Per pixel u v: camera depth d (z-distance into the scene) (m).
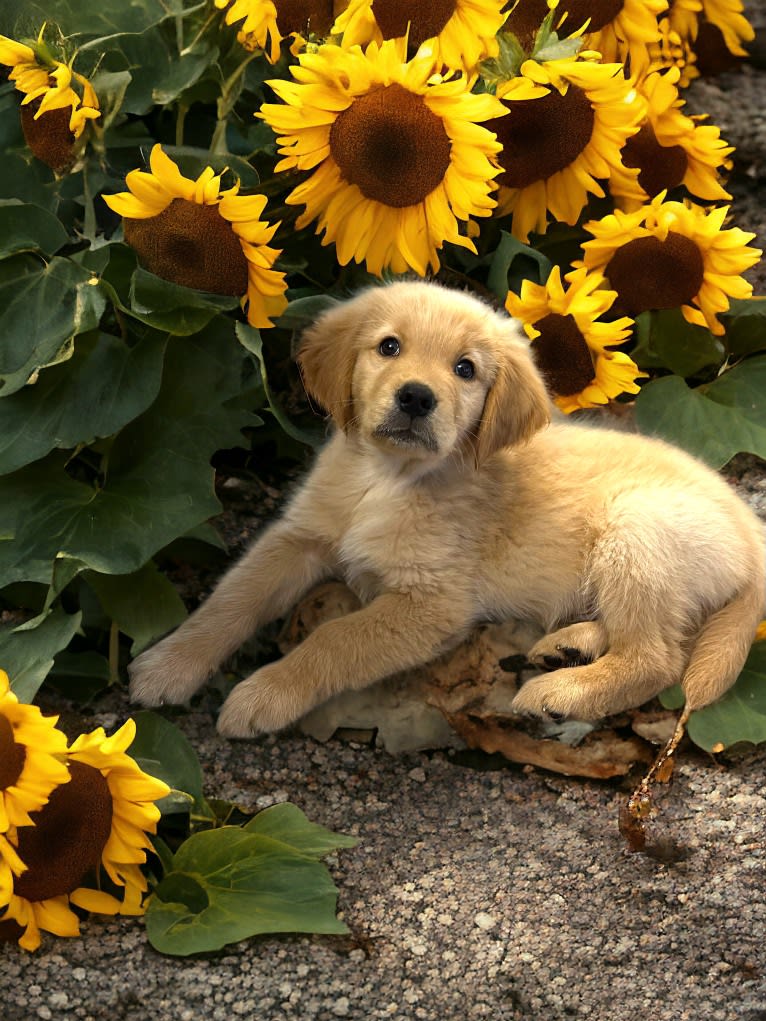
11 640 3.34
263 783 3.52
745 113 5.75
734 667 3.59
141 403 3.61
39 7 4.18
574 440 3.98
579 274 4.07
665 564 3.66
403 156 3.71
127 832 2.96
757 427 4.34
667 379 4.38
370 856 3.31
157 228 3.62
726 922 3.10
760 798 3.46
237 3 3.86
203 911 3.01
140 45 4.12
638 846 3.32
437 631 3.74
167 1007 2.80
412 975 2.96
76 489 3.65
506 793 3.54
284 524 3.99
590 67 3.93
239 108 4.50
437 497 3.77
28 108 3.76
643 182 4.54
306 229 4.33
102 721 3.55
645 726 3.60
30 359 3.62
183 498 3.62
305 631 3.92
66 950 2.92
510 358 3.69
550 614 3.84
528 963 3.00
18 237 3.83
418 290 3.73
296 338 4.18
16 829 2.80
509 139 4.08
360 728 3.69
